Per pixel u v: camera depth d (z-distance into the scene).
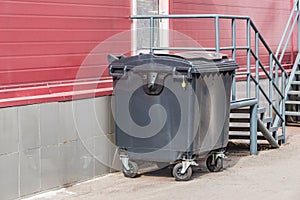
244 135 10.92
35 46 8.27
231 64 9.27
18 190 7.82
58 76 8.60
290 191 8.37
